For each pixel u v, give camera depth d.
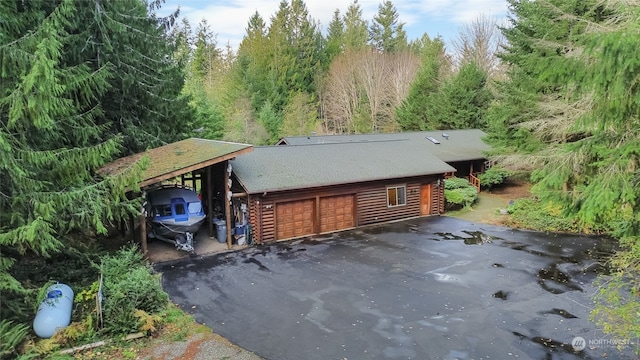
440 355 8.14
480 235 17.20
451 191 22.20
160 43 18.47
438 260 13.98
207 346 8.50
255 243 16.03
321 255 14.64
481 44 46.16
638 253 7.57
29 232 7.37
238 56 48.88
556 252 14.80
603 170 6.96
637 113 6.27
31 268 10.76
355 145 23.09
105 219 13.46
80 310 9.27
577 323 9.41
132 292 9.49
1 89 8.44
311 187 16.89
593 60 6.23
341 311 10.12
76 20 13.89
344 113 51.03
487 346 8.46
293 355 8.18
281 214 16.83
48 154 8.77
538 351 8.27
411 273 12.74
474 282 11.97
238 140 37.62
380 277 12.41
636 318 7.72
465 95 35.06
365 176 18.48
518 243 15.98
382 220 19.50
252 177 16.66
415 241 16.36
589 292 11.19
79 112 14.11
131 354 8.11
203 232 17.58
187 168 14.00
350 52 52.81
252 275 12.66
